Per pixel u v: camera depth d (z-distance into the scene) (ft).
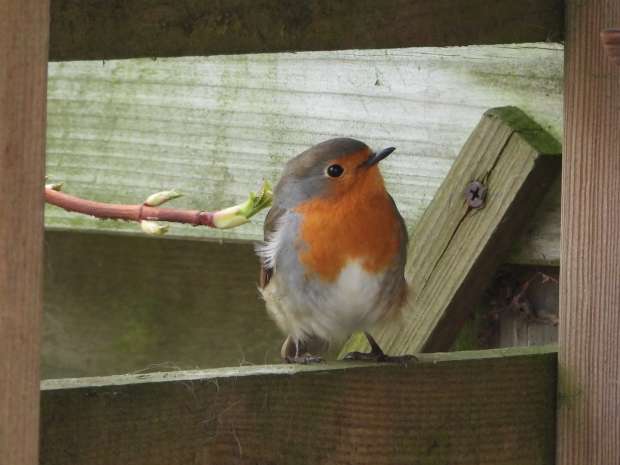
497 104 23.56
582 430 19.86
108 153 26.73
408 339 23.72
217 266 28.48
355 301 22.13
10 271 13.92
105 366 28.96
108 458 15.64
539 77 23.03
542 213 22.90
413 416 18.58
